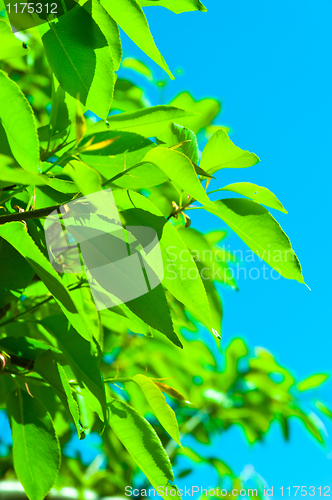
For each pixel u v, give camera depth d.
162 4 1.12
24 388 1.16
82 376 1.12
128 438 1.14
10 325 1.19
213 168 1.14
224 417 1.61
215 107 1.33
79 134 1.08
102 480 1.59
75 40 1.09
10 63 1.30
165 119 1.14
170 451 1.47
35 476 1.13
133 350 1.39
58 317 1.15
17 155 1.06
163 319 1.09
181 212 1.15
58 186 1.12
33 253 1.08
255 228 1.11
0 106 1.06
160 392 1.15
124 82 1.31
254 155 1.13
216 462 1.53
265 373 1.65
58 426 1.23
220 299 1.19
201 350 1.38
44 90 1.32
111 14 1.10
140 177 1.13
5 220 1.07
